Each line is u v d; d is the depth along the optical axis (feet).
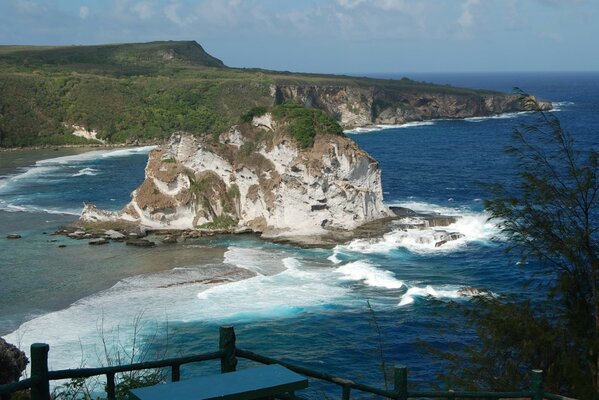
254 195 239.50
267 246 214.28
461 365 74.79
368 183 239.50
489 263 185.57
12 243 217.77
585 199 64.34
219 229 233.55
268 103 642.22
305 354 125.39
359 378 112.98
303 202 228.63
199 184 242.58
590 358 58.65
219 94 632.38
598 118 643.45
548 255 65.46
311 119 240.94
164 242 219.82
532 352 60.29
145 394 24.79
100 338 131.95
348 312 149.07
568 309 61.87
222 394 24.80
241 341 132.98
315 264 191.11
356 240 213.25
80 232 229.66
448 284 167.84
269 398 25.72
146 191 242.17
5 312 148.97
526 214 65.82
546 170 68.39
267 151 239.71
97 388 84.79
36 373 28.12
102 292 163.84
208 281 173.37
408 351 123.03
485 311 72.08
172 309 151.12
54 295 161.79
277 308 152.35
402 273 180.24
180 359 31.12
